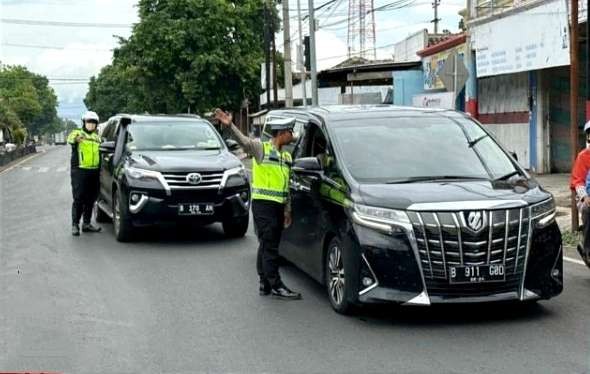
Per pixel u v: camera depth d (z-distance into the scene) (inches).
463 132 342.0
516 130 901.2
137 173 482.0
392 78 1293.1
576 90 498.0
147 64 1673.2
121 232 493.4
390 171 314.2
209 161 495.2
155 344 271.7
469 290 278.2
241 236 514.0
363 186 298.5
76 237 524.4
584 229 352.2
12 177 1296.8
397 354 254.7
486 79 976.3
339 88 1519.4
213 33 1665.8
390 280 279.1
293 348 264.2
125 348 267.6
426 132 339.6
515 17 813.9
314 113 367.9
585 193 350.0
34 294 352.2
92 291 357.1
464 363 243.6
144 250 468.1
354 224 289.1
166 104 1726.1
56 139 7219.5
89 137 533.0
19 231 559.8
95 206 608.4
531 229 284.2
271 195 336.2
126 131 540.1
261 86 1707.7
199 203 482.0
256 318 305.4
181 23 1648.6
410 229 276.5
